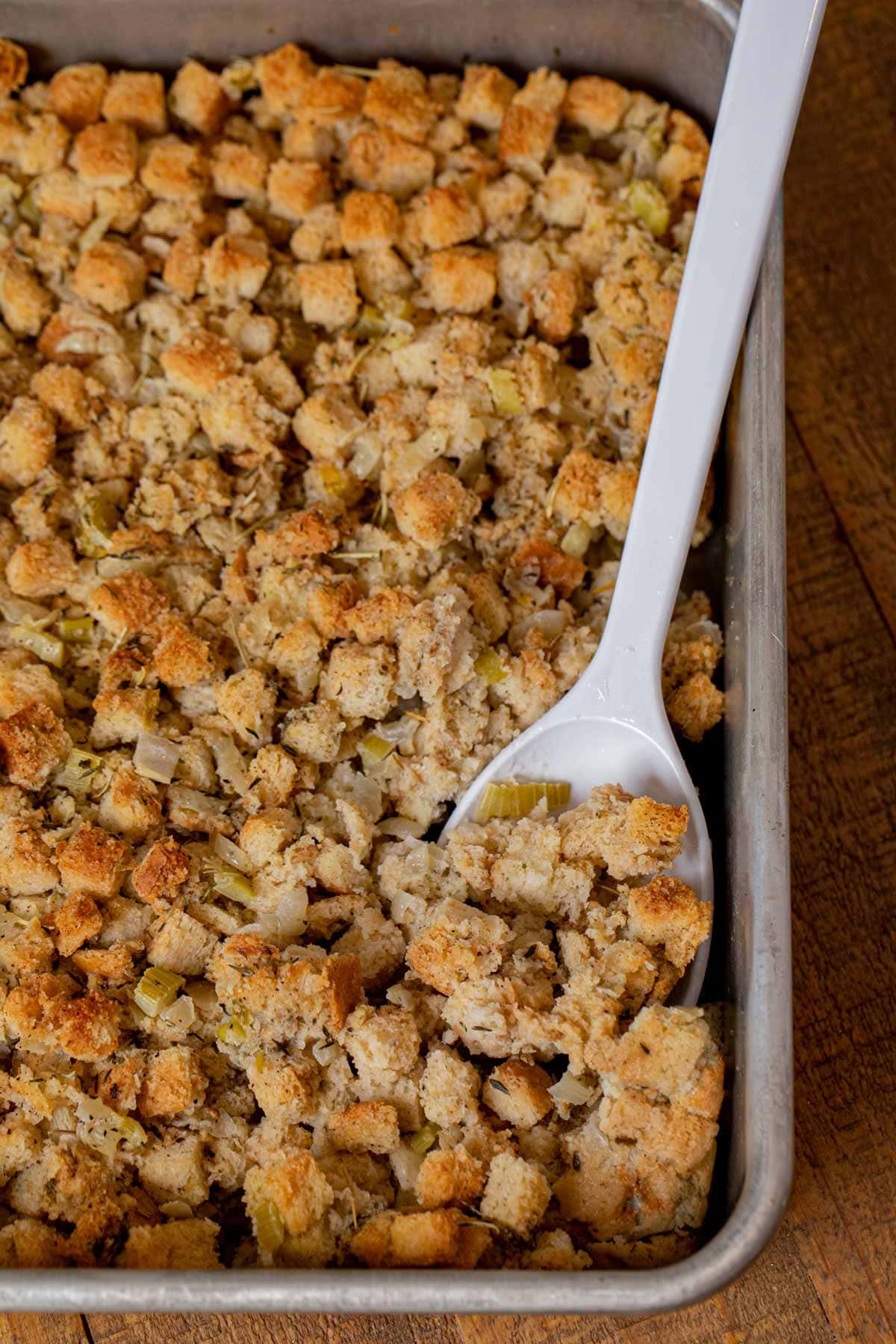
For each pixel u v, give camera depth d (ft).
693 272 2.65
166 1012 2.59
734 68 2.62
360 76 2.94
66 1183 2.53
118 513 2.79
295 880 2.63
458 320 2.84
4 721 2.68
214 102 2.93
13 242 2.89
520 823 2.66
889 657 2.92
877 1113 2.73
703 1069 2.54
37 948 2.60
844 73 3.14
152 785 2.67
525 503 2.79
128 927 2.63
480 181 2.92
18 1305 2.42
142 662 2.72
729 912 2.65
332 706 2.70
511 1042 2.58
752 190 2.64
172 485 2.79
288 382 2.82
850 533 2.97
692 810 2.67
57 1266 2.52
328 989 2.57
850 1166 2.71
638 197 2.88
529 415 2.81
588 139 2.95
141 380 2.84
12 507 2.78
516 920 2.64
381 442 2.80
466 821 2.70
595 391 2.85
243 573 2.76
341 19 2.89
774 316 2.69
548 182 2.91
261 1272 2.42
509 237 2.91
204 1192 2.56
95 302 2.85
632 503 2.74
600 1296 2.42
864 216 3.09
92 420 2.82
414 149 2.91
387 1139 2.56
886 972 2.79
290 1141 2.56
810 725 2.89
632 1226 2.54
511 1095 2.56
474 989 2.58
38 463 2.79
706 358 2.66
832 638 2.93
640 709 2.67
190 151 2.91
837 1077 2.75
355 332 2.87
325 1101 2.58
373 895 2.66
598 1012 2.57
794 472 2.99
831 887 2.83
